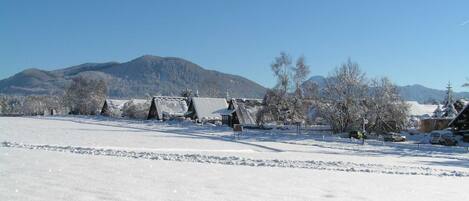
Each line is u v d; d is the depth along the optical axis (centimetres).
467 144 5700
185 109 12031
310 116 8088
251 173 2009
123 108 13712
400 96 7431
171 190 1394
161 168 1992
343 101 7450
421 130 7256
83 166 1886
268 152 3831
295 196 1422
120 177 1616
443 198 1531
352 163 2853
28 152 2456
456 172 2631
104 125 9006
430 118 7294
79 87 16438
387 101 7300
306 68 8681
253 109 9788
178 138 5634
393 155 4147
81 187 1356
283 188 1581
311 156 3509
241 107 9744
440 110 8600
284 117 8688
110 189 1348
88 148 3266
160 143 4669
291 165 2573
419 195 1580
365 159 3462
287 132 7338
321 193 1512
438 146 5244
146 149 3669
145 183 1506
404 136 6322
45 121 10406
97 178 1555
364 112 7319
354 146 5050
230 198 1322
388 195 1546
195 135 6469
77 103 16288
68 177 1541
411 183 1939
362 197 1473
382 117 7275
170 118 11306
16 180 1420
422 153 4425
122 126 8725
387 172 2469
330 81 7688
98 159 2253
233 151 3806
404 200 1457
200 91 18338
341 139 5966
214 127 8662
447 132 5878
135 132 6800
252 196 1379
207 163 2439
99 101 16138
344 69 7606
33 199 1154
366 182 1892
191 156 2827
